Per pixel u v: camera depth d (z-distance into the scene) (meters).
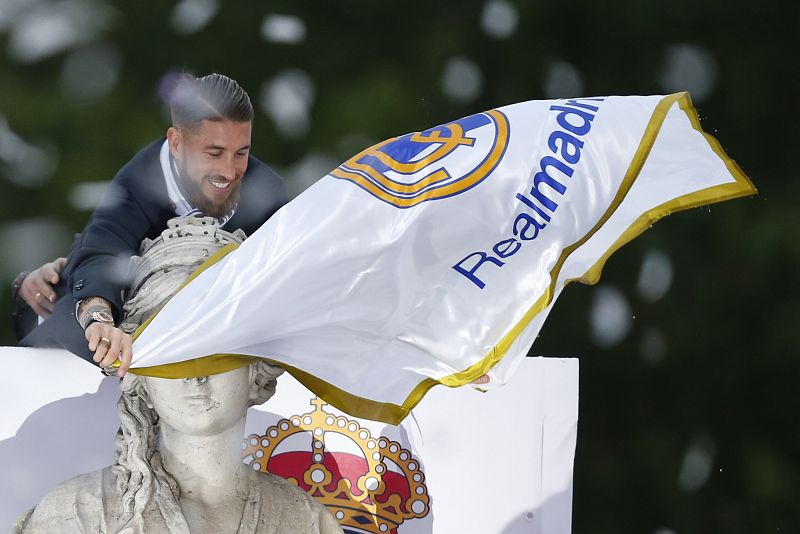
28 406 11.93
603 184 10.62
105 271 11.30
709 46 24.95
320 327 10.37
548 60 24.22
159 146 13.68
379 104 22.89
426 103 23.31
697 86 24.78
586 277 11.01
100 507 10.04
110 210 13.27
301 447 12.23
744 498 24.11
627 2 24.36
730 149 24.98
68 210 21.88
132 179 13.48
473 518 12.29
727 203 24.41
